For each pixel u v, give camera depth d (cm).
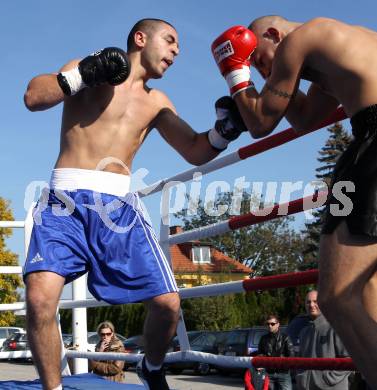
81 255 303
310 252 3047
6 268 504
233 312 2038
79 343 535
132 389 388
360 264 227
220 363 347
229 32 272
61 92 286
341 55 238
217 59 277
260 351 601
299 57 246
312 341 461
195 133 330
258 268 3744
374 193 221
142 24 331
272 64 257
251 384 352
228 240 3775
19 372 1338
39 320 286
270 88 254
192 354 372
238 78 269
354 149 230
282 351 594
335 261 230
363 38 242
